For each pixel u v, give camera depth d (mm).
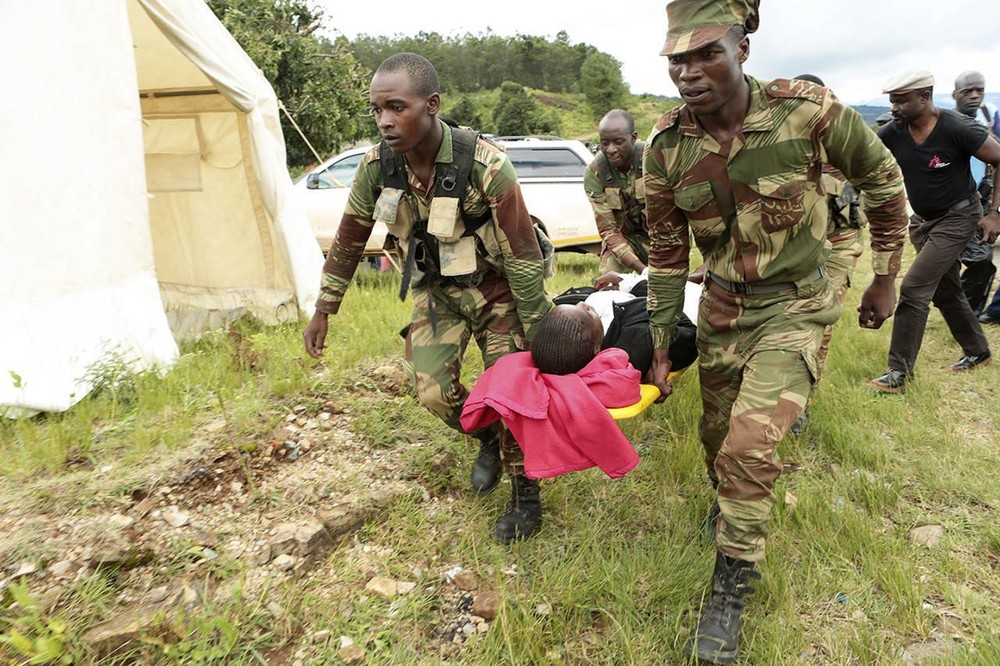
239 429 3287
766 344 2395
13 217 3781
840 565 2828
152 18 4691
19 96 3805
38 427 3471
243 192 6090
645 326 2963
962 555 2941
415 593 2635
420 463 3369
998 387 4855
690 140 2326
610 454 2447
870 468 3693
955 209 4605
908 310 4703
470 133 2549
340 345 4730
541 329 2604
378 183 2707
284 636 2357
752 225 2326
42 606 2197
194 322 5816
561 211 9055
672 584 2680
